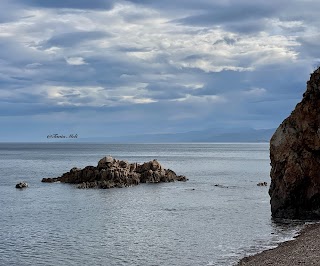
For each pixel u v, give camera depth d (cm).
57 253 4159
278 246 4128
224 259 3812
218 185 9881
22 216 6166
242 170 14575
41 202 7512
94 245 4450
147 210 6631
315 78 5294
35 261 3906
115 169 10000
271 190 5719
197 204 7156
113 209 6750
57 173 13350
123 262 3834
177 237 4738
